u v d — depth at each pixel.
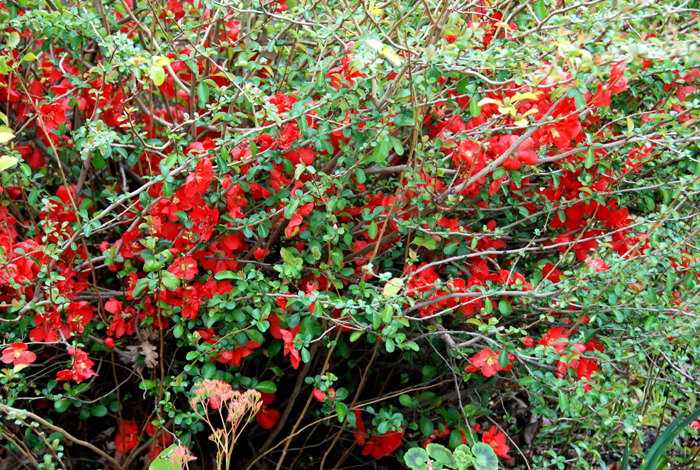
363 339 2.08
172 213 1.66
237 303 1.74
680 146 1.62
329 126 1.63
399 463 2.29
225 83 2.08
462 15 1.77
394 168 1.77
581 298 1.69
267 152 1.63
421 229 1.66
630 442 2.27
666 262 1.59
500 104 1.35
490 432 1.77
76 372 1.56
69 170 2.09
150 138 1.93
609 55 1.20
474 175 1.61
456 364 1.97
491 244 1.83
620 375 2.02
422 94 1.58
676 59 1.28
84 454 2.13
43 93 2.12
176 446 1.60
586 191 1.78
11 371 1.50
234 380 1.79
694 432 2.01
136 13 1.87
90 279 2.07
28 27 1.78
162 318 1.81
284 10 2.03
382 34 1.58
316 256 1.65
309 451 2.23
